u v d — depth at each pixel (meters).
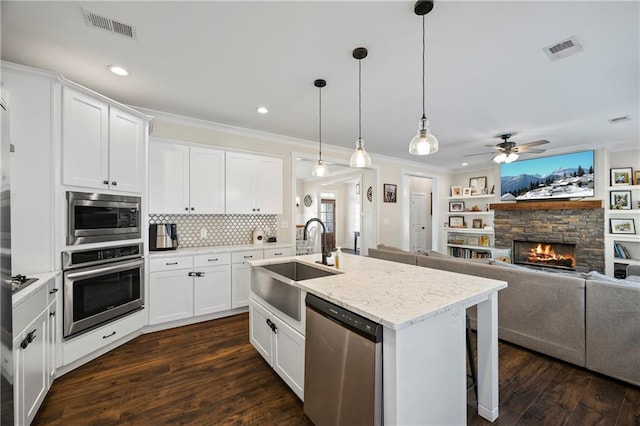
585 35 1.94
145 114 3.13
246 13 1.73
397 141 4.73
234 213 3.76
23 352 1.54
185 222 3.67
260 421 1.73
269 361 2.19
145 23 1.82
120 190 2.62
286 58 2.23
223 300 3.43
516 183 5.97
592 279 2.36
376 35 1.94
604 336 2.17
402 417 1.22
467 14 1.73
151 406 1.86
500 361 2.44
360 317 1.33
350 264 2.46
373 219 5.96
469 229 6.86
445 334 1.42
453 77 2.54
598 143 4.86
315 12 1.72
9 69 1.94
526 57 2.21
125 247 2.66
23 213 1.99
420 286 1.70
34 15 1.73
